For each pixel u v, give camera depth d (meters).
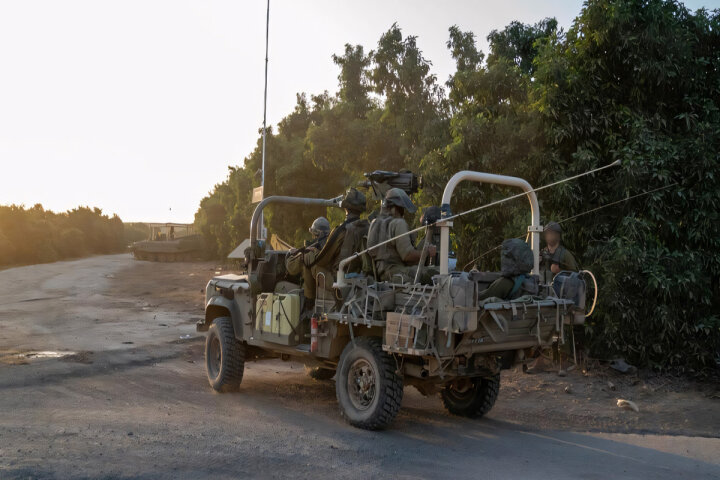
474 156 10.32
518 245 5.59
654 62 8.95
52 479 4.21
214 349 8.09
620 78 9.63
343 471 4.68
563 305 5.70
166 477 4.39
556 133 9.22
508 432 6.11
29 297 22.94
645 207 8.97
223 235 53.50
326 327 6.46
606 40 9.12
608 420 6.66
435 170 10.62
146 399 7.22
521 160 9.91
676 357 8.66
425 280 5.77
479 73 11.16
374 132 22.44
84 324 14.76
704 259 8.92
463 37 20.08
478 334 5.29
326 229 7.14
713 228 8.77
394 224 6.02
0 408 6.54
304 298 6.89
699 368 8.75
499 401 7.50
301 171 32.53
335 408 6.94
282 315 6.80
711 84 9.62
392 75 19.83
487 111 11.00
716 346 8.90
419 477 4.59
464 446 5.51
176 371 9.15
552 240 7.48
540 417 6.80
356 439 5.59
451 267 6.04
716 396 7.59
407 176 6.77
